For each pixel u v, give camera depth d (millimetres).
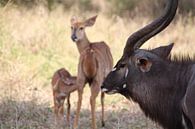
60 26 19781
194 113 9750
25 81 15547
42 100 14555
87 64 12641
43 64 17109
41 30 19375
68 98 13031
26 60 17125
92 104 12766
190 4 29203
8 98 13867
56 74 13117
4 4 17828
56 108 13016
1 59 15898
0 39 16531
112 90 10383
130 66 10242
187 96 9812
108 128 13195
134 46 10234
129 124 13336
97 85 12766
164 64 10180
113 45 18984
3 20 16891
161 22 10086
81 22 13836
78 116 12766
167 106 10172
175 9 10055
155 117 10336
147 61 10000
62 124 13062
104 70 12984
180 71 10148
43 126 12906
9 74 15172
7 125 12742
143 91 10219
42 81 16125
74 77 13008
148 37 10195
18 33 19344
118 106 14820
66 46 18672
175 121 10211
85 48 13359
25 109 13461
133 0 31391
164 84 10141
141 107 10367
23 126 12742
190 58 10273
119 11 30656
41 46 18469
